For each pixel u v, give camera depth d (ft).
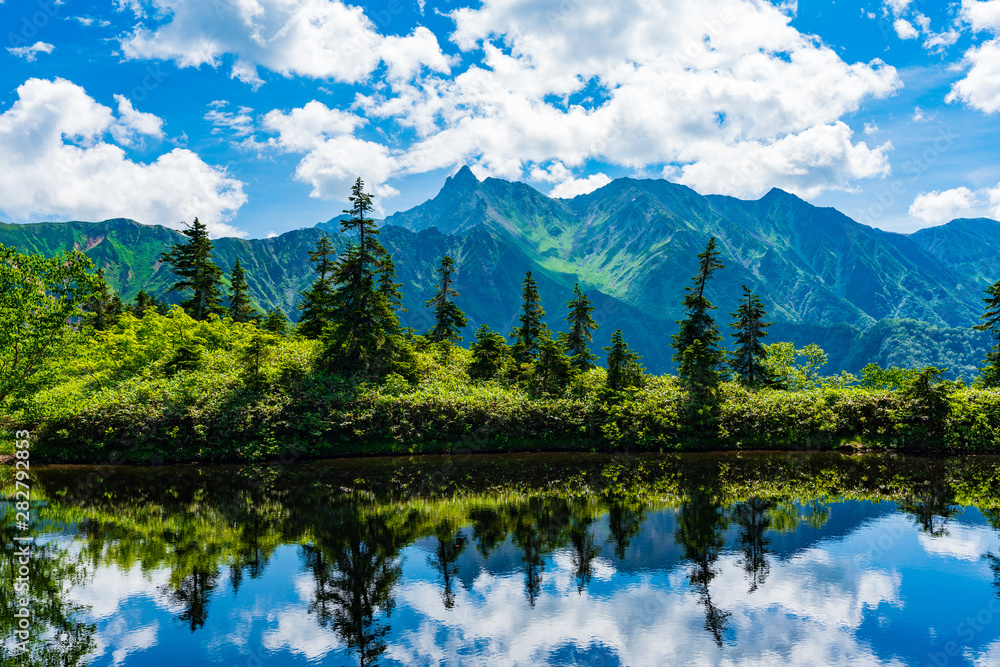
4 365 89.40
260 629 31.76
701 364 111.34
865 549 45.34
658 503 61.93
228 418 93.66
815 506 59.93
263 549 46.19
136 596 36.60
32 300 88.99
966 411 99.55
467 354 135.54
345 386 106.42
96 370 112.06
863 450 99.76
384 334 119.14
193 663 27.73
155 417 92.53
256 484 74.28
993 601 35.32
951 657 28.40
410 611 34.32
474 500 64.28
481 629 31.81
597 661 27.89
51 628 31.73
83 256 94.12
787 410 104.99
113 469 85.81
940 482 73.31
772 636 30.78
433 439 101.60
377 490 70.38
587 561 42.98
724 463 89.51
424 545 47.29
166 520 55.77
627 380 116.78
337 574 40.68
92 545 47.29
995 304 136.26
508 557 44.04
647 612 33.96
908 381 109.60
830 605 34.83
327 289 150.30
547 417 105.40
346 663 27.73
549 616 33.47
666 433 104.22
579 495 66.74
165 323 126.72
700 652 28.96
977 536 48.55
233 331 136.56
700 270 127.34
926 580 38.70
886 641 30.19
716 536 49.24
